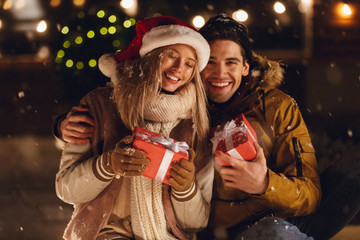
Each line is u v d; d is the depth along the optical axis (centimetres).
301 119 263
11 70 897
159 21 238
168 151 205
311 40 795
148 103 226
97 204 225
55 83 887
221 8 812
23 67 897
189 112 238
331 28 789
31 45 901
